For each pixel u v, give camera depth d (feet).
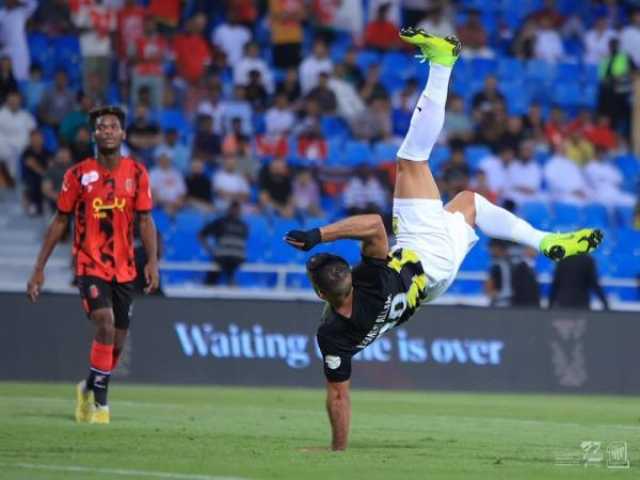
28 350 188.96
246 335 196.03
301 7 276.00
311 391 187.52
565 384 204.03
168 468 84.07
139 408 143.13
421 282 99.81
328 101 261.85
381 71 279.90
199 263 236.22
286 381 196.75
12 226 237.04
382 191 249.96
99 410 121.39
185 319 194.08
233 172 245.86
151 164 244.42
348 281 93.30
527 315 204.23
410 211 104.42
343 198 248.73
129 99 255.29
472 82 285.02
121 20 257.96
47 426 114.62
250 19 274.98
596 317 206.18
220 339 195.11
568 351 204.74
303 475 81.46
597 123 278.46
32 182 234.58
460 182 249.14
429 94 105.60
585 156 270.67
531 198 260.83
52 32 258.37
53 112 246.27
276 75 272.92
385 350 199.00
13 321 188.75
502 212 110.93
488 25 296.10
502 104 269.03
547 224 258.57
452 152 251.80
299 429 119.03
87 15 257.14
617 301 250.37
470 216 109.60
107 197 122.72
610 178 270.67
